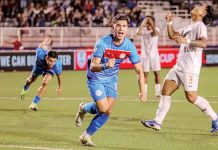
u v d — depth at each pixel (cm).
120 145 1319
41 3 4638
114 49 1232
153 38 2339
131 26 4525
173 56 4041
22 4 4550
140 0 5206
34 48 4044
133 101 2189
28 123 1633
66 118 1733
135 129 1543
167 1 5238
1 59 3631
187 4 5225
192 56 1418
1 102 2141
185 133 1485
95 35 4281
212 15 1428
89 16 4603
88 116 1777
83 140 1292
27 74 3472
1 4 4488
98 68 1204
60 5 4628
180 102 2153
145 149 1276
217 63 4188
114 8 4778
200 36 1390
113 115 1809
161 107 1431
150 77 3312
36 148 1266
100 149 1266
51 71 1891
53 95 2383
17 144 1316
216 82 2995
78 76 3341
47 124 1617
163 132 1499
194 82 1428
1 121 1669
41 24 4397
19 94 2428
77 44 4222
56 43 4166
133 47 1247
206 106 1462
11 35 4106
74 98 2278
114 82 1280
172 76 1436
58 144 1318
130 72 3647
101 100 1257
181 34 1438
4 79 3152
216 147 1302
